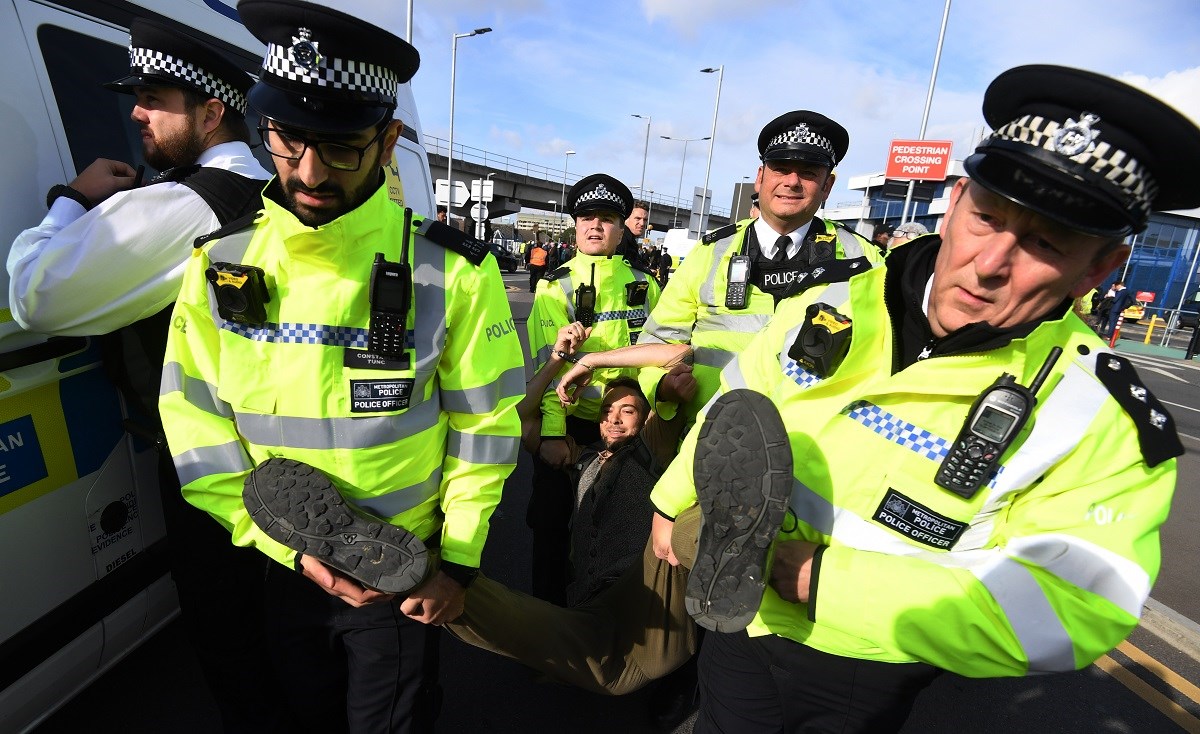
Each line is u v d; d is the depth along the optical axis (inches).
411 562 42.6
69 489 55.9
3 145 52.2
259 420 46.0
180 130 61.3
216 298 43.4
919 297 39.7
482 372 49.1
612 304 105.0
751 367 49.3
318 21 37.8
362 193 43.3
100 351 58.1
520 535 125.6
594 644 65.8
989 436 34.3
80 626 57.7
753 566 38.4
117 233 49.0
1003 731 84.0
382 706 52.7
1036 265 32.3
